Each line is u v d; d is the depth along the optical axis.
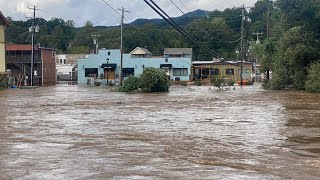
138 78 42.53
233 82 58.38
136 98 31.03
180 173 7.99
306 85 38.69
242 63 60.53
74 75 75.38
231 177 7.71
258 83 68.25
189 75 62.91
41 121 16.55
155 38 97.81
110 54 62.84
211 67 67.75
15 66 62.44
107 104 25.17
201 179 7.55
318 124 15.42
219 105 24.34
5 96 34.00
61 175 7.84
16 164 8.76
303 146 11.02
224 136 12.66
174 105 24.38
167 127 14.66
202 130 13.93
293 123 15.75
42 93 38.91
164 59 63.06
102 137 12.38
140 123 15.78
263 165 8.76
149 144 11.20
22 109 22.05
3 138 12.23
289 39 41.12
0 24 50.31
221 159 9.34
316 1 41.59
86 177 7.68
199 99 29.66
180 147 10.78
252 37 83.44
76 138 12.20
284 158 9.49
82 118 17.53
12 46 63.28
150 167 8.48
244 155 9.82
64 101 27.89
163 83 41.69
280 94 35.22
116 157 9.47
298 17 42.56
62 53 102.69
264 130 13.95
